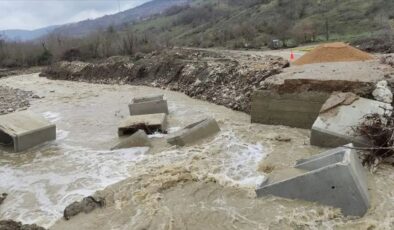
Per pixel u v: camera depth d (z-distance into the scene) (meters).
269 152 12.25
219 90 21.05
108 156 13.06
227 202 9.24
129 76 31.53
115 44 51.44
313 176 8.62
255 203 9.05
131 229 8.35
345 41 41.66
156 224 8.46
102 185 10.87
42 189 10.95
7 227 8.22
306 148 12.16
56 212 9.59
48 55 53.12
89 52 51.22
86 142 14.92
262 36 58.41
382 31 42.22
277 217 8.42
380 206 8.49
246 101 17.98
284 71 17.38
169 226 8.34
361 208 8.22
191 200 9.43
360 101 12.47
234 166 11.38
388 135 10.60
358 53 19.62
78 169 12.15
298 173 9.56
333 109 12.45
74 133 16.30
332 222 8.13
